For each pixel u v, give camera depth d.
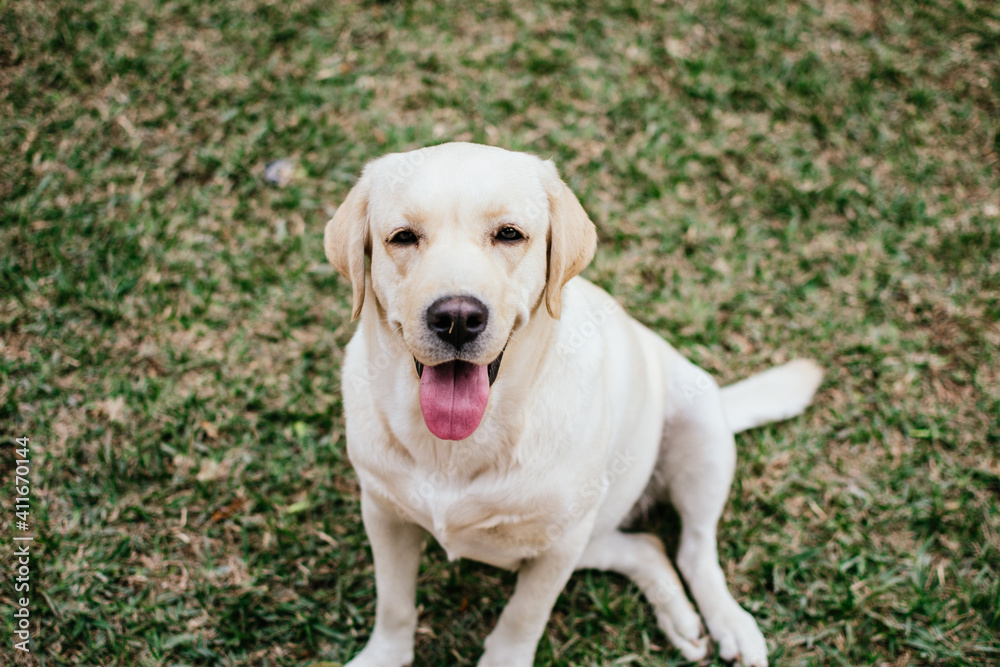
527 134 4.75
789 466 3.65
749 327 4.11
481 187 2.15
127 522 3.29
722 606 3.12
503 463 2.44
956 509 3.48
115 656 2.95
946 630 3.14
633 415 2.87
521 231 2.21
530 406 2.40
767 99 4.95
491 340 2.09
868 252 4.35
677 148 4.73
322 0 5.19
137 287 3.97
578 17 5.28
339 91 4.79
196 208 4.26
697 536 3.27
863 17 5.41
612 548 3.23
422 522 2.59
